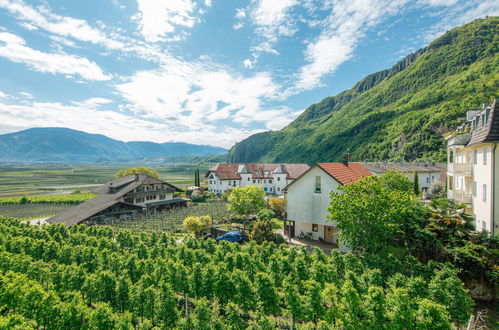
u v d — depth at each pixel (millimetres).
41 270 17219
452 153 28906
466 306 11148
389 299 10797
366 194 17031
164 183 56188
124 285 14625
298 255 17766
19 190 102188
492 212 17391
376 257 15227
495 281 13641
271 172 83125
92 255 19844
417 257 16266
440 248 15453
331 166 28016
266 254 19016
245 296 13422
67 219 39281
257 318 13438
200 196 65250
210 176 82125
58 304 12602
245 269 16859
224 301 14133
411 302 11133
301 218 27344
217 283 14266
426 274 13797
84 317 12297
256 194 37312
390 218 15641
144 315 13602
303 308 12109
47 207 58562
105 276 15125
